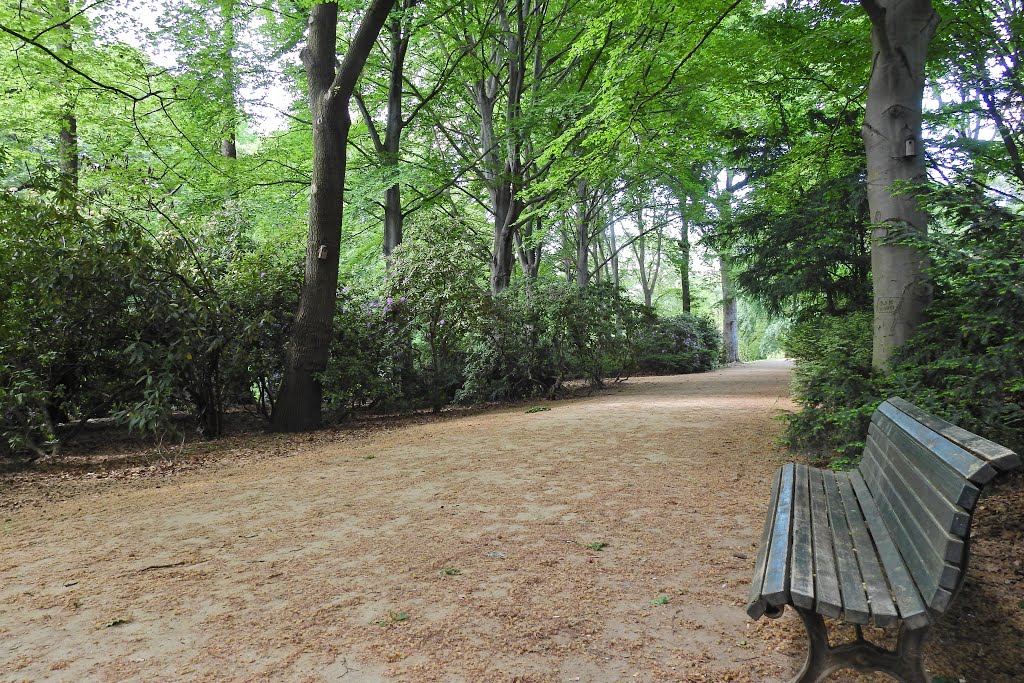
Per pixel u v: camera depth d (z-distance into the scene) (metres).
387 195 16.88
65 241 8.55
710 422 8.76
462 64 16.91
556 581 3.44
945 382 4.55
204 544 4.34
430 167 16.64
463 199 23.56
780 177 10.73
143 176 14.36
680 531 4.20
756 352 48.38
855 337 7.35
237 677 2.55
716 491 5.13
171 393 8.92
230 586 3.55
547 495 5.23
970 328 4.27
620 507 4.79
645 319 15.41
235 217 11.78
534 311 13.88
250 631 2.97
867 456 3.83
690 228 22.55
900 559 2.49
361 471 6.58
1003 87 6.95
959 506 2.02
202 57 14.49
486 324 12.92
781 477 3.75
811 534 2.77
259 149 17.55
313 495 5.62
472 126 20.34
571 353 14.08
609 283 14.97
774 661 2.57
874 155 5.80
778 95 11.64
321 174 10.93
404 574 3.62
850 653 2.15
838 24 8.98
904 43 5.68
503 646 2.75
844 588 2.24
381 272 14.49
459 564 3.75
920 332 5.02
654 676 2.49
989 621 2.79
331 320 11.05
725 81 10.52
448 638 2.83
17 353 8.24
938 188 4.81
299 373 10.77
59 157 15.37
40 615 3.26
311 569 3.77
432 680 2.49
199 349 9.42
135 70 14.00
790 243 11.63
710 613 3.01
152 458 8.35
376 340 12.24
